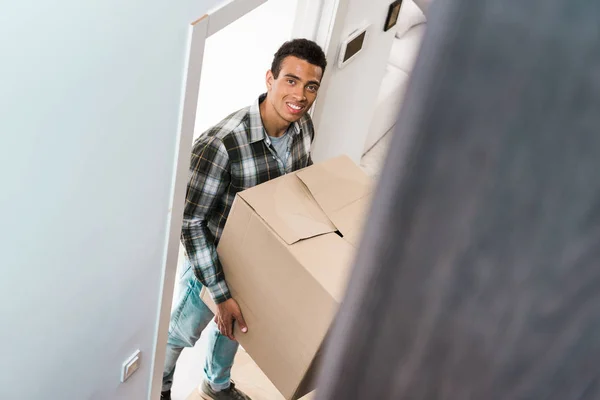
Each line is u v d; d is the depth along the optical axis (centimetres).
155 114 141
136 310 178
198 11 137
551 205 7
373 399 8
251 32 249
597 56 7
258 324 201
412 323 8
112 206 142
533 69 7
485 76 7
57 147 115
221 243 198
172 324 238
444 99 7
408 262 8
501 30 7
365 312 8
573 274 7
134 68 125
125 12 113
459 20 7
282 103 202
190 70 144
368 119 306
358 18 246
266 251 185
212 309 216
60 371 156
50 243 127
